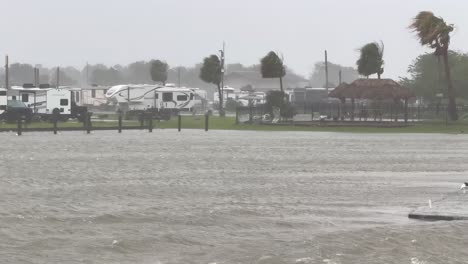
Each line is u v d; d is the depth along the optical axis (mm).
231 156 89750
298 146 106875
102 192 55938
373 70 162375
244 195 54969
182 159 85375
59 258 34125
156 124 164875
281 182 63531
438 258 34375
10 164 77812
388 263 33562
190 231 40156
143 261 33781
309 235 39062
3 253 34750
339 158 87750
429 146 108000
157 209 47562
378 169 75625
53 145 106812
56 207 48031
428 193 56594
